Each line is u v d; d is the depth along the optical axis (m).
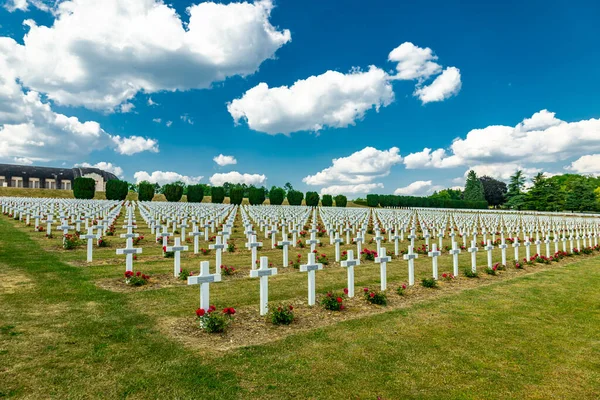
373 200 73.31
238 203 49.47
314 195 55.50
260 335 5.50
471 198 101.56
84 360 4.44
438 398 3.93
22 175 75.50
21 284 7.77
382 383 4.19
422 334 5.79
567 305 7.68
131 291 7.63
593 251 17.58
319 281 9.38
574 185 71.75
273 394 3.85
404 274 10.66
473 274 10.38
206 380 4.08
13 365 4.23
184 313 6.37
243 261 11.79
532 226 25.70
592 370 4.71
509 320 6.62
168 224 19.84
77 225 15.65
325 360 4.72
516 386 4.24
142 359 4.54
